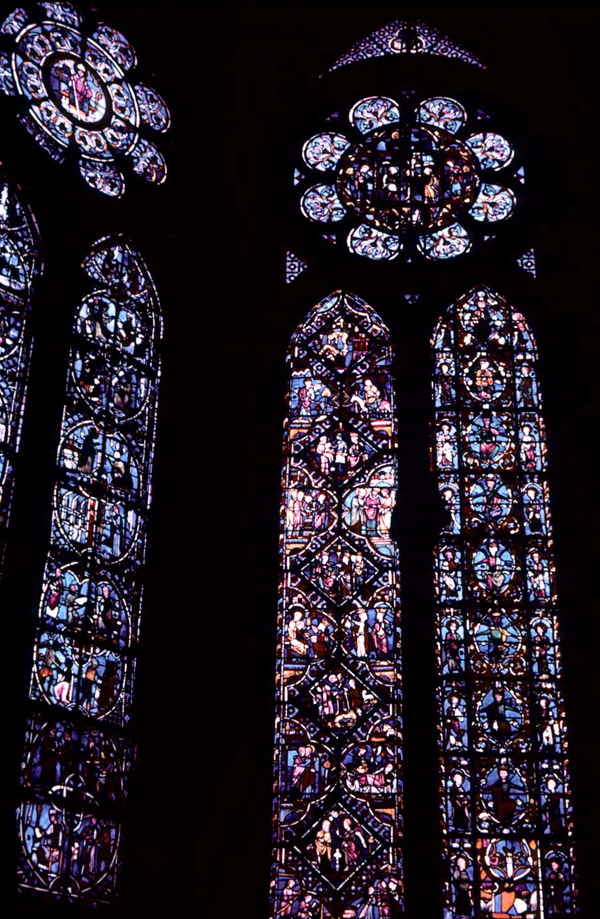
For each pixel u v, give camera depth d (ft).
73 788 37.55
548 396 47.83
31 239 43.32
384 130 53.67
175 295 47.65
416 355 48.83
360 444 47.52
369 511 46.32
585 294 49.06
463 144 53.21
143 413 44.88
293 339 49.65
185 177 49.88
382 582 45.06
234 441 46.44
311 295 50.16
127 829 38.96
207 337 47.67
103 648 40.09
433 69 54.65
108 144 47.62
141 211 47.52
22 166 43.73
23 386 40.83
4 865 34.63
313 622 44.55
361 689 43.45
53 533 39.75
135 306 46.21
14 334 41.29
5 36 45.34
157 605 42.24
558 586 44.60
